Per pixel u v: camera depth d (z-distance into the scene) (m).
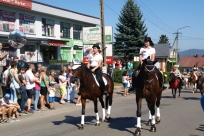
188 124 9.96
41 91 13.40
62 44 33.62
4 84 11.84
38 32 31.30
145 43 9.11
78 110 13.82
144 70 8.26
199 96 21.25
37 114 12.35
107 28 23.47
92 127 9.62
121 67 31.80
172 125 9.79
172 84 19.50
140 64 9.07
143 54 9.13
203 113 12.46
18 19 28.52
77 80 9.24
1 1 25.55
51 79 13.89
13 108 11.03
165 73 35.66
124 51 44.78
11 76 11.56
